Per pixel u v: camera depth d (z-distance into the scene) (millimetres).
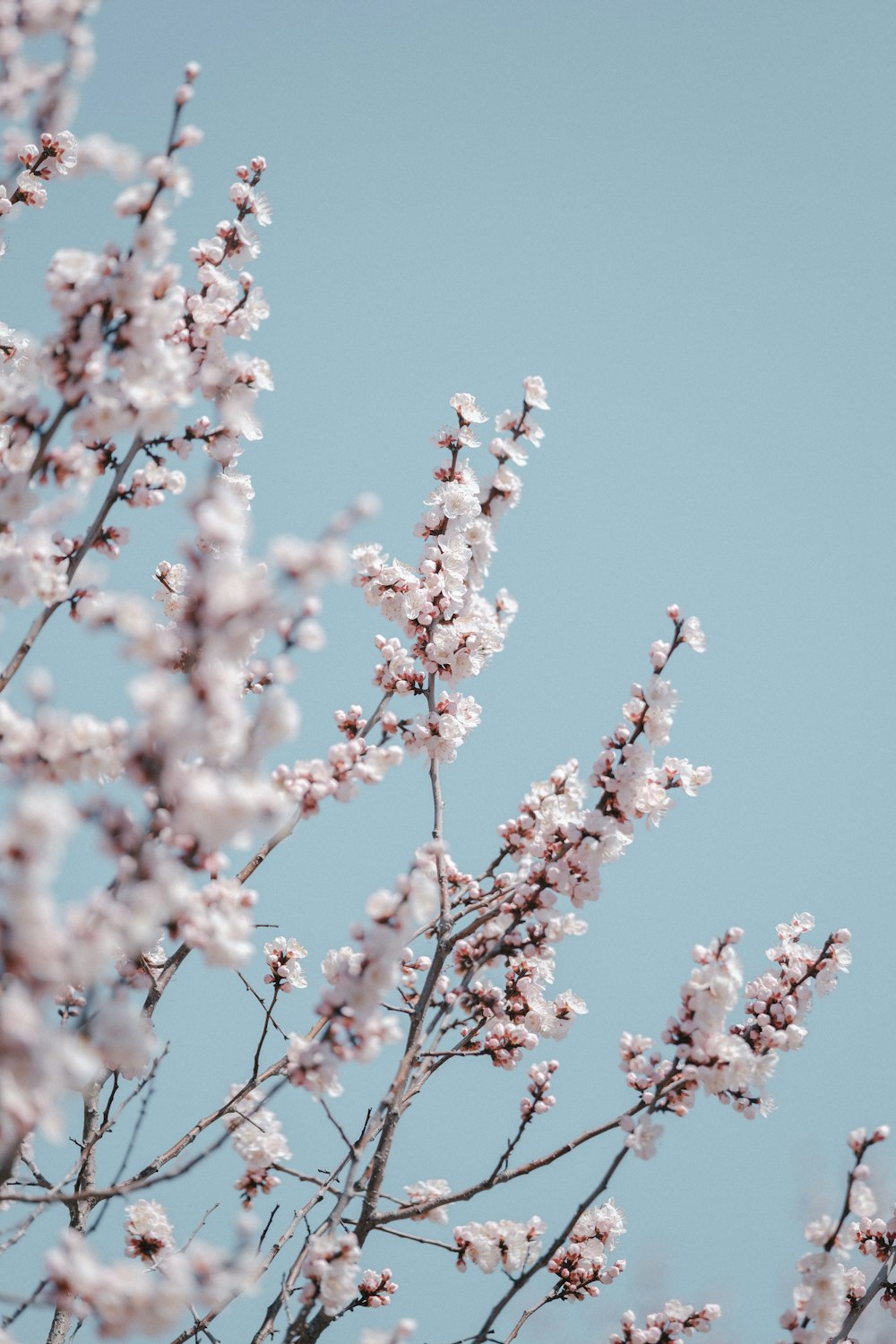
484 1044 6391
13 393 5027
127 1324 4051
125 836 4070
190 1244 5344
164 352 4996
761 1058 5535
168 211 4871
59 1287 4102
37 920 3463
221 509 4484
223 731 4145
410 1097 5918
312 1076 4898
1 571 5113
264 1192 5531
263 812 4199
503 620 7543
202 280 5988
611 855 6152
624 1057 5742
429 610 7094
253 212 6262
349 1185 5250
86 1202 5770
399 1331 4879
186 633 4223
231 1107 5824
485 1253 5957
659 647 6285
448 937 6305
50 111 5695
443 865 6547
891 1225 6035
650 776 6430
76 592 5391
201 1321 5332
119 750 4543
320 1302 5160
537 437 7172
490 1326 5074
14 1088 3568
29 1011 3502
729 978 5449
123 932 3852
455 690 7262
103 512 5430
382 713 6938
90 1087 6160
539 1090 6020
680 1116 5480
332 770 5797
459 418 7258
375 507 4195
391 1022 4906
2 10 5426
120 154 4895
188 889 4543
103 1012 4098
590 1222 6531
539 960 6680
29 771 4484
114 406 4863
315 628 4566
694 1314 6090
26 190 6551
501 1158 5734
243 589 4199
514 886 6336
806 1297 5316
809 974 6453
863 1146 5383
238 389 5957
